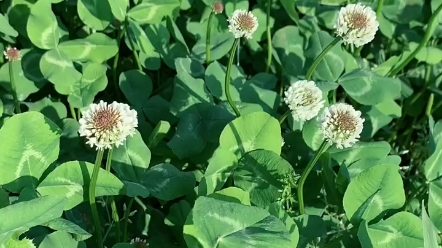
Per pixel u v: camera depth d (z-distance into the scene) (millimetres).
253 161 524
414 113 655
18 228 457
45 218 460
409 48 649
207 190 513
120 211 549
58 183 490
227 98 555
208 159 563
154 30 619
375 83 596
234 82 595
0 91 588
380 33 683
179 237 523
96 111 465
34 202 462
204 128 565
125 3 603
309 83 515
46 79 595
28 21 577
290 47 634
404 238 502
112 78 635
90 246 519
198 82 582
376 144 565
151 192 515
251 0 684
